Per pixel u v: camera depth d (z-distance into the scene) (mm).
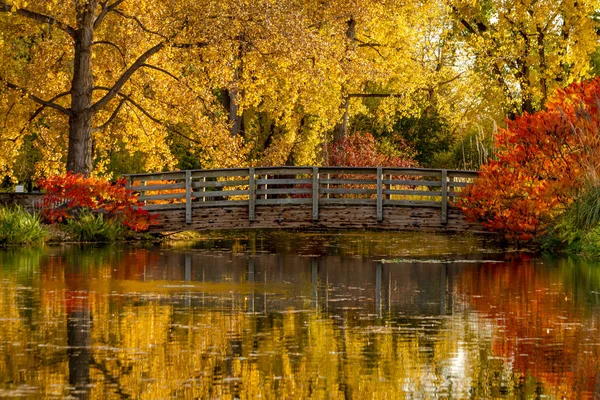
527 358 9797
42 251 23203
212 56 28875
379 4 37062
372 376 8953
